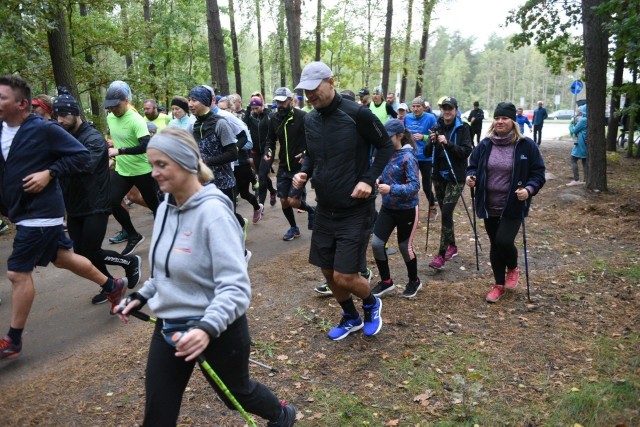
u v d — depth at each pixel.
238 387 2.38
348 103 3.62
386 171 4.73
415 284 5.02
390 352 3.95
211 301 2.18
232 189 5.66
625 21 7.75
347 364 3.80
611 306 4.70
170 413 2.24
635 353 3.81
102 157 4.52
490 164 4.79
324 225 3.84
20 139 3.51
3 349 3.77
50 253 3.80
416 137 7.71
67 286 5.41
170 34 20.86
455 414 3.17
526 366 3.71
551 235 7.11
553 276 5.52
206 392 3.42
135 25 13.25
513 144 4.72
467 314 4.62
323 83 3.52
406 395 3.40
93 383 3.56
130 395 3.42
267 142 8.23
